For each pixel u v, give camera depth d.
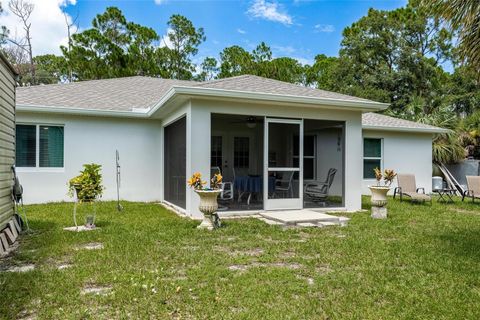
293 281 3.64
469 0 4.46
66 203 9.54
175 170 9.14
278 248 4.98
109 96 11.77
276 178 8.30
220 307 2.99
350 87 23.83
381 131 12.87
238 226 6.48
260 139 13.39
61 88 12.04
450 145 14.71
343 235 5.93
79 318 2.76
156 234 5.70
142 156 10.74
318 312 2.92
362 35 24.81
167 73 23.53
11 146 5.88
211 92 7.08
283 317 2.81
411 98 21.61
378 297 3.25
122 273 3.79
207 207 6.18
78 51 20.11
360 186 8.82
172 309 2.95
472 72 5.12
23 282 3.49
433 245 5.19
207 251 4.77
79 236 5.50
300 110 8.29
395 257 4.56
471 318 2.84
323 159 12.12
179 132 8.80
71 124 9.95
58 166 9.88
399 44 23.80
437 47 24.48
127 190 10.56
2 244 4.69
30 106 9.22
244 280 3.62
